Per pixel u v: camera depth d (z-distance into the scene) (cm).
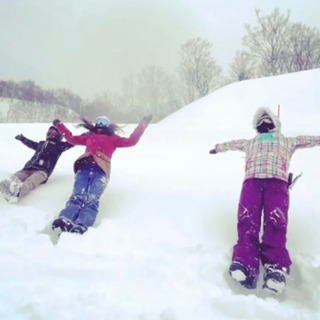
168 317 190
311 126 1123
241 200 271
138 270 241
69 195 374
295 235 286
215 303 206
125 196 370
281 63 3547
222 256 262
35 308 193
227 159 515
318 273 237
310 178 411
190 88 3578
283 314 194
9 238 274
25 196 374
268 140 298
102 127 374
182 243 281
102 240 276
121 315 193
